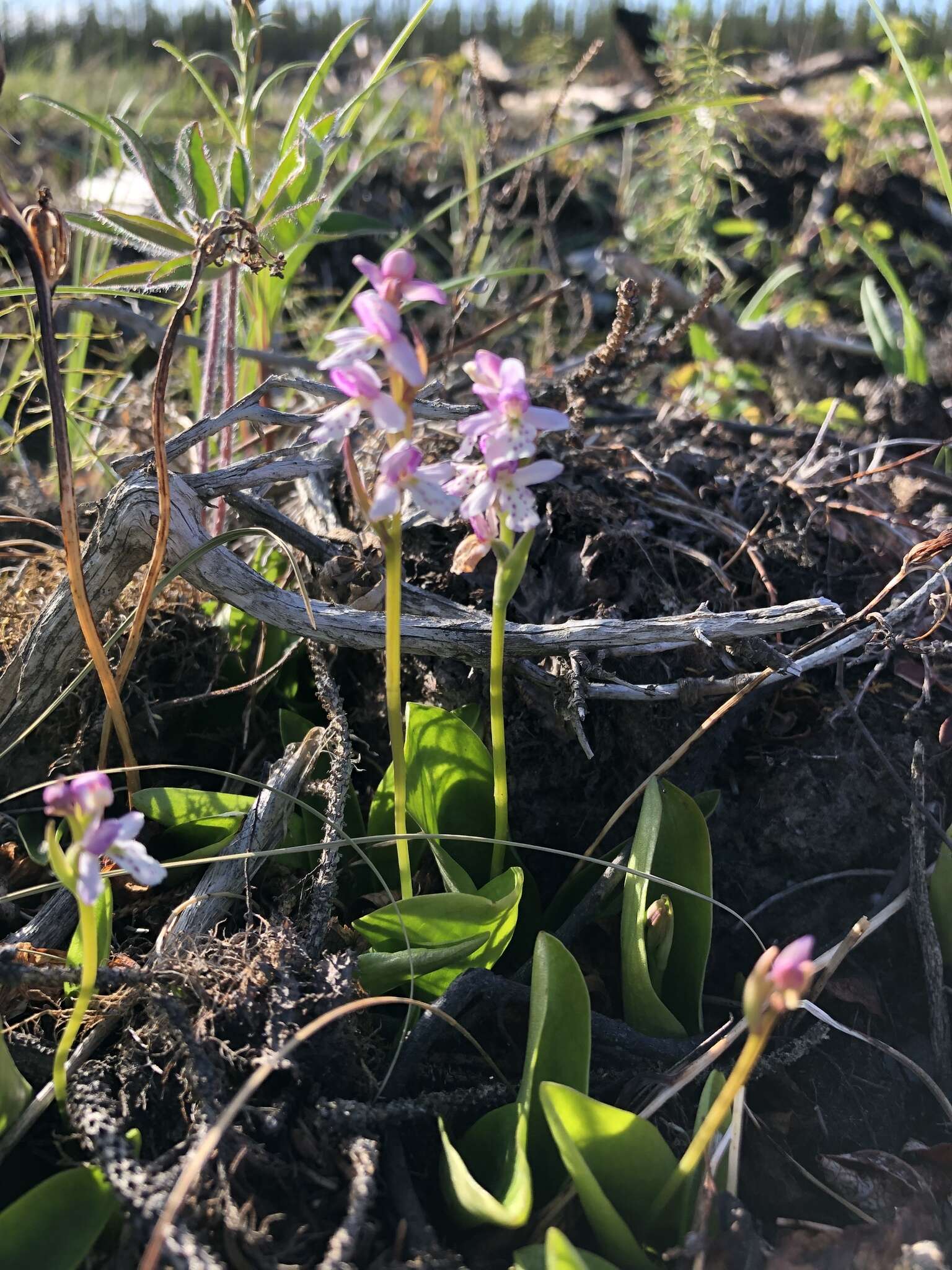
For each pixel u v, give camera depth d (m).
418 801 0.20
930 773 0.22
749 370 0.40
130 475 0.20
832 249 0.48
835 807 0.22
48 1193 0.13
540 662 0.21
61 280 0.36
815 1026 0.18
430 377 0.35
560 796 0.22
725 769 0.23
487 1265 0.15
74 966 0.17
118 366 0.41
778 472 0.29
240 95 0.27
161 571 0.20
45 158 0.60
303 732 0.22
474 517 0.16
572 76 0.44
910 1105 0.18
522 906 0.20
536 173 0.55
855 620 0.21
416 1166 0.16
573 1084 0.15
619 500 0.25
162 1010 0.15
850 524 0.26
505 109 0.72
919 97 0.27
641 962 0.17
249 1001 0.16
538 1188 0.15
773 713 0.23
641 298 0.40
